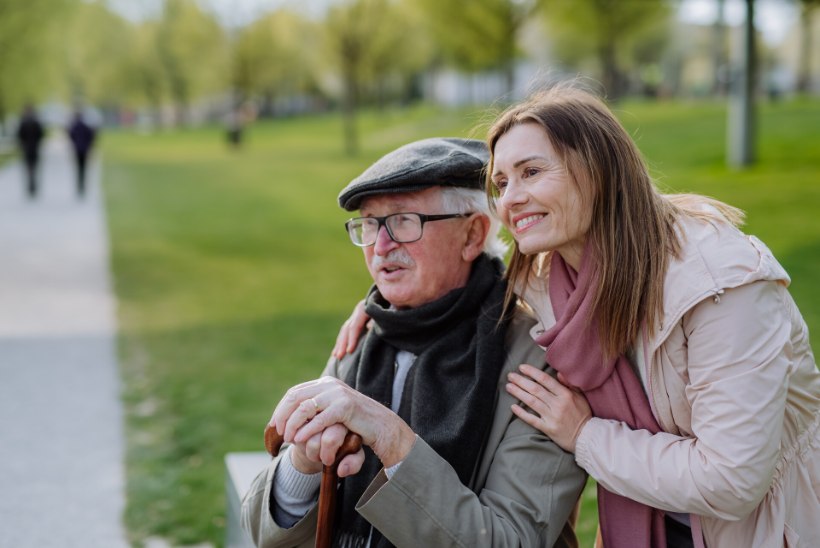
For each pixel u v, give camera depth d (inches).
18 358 239.0
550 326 73.2
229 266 386.3
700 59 2389.3
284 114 2987.2
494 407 73.7
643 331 67.4
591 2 960.9
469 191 77.5
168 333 264.7
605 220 67.3
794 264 294.8
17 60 1545.3
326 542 68.1
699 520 68.7
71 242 470.9
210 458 162.6
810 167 551.8
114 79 2415.1
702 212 69.3
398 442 66.6
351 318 87.1
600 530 75.5
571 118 67.1
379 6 1165.1
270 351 239.5
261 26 1939.0
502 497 70.0
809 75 2016.5
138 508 142.2
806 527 70.7
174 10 2187.5
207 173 951.0
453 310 76.3
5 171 1074.1
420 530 65.7
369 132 1610.5
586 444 68.5
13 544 130.3
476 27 995.9
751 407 61.9
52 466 161.5
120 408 195.2
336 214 567.8
